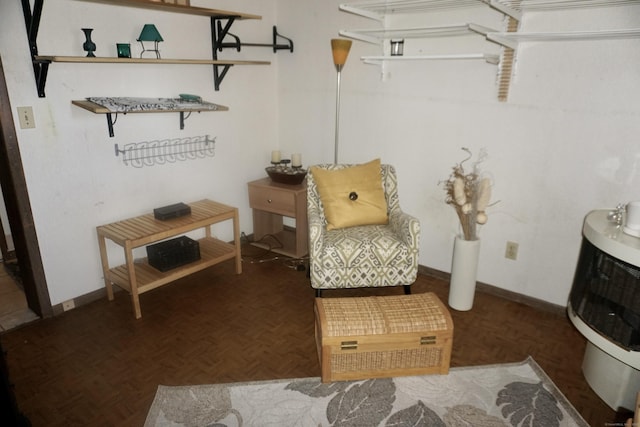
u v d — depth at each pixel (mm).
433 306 1991
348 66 3053
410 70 2773
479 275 2807
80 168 2422
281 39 3373
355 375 1947
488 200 2393
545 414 1770
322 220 2609
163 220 2615
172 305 2596
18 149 2150
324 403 1824
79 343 2217
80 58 2068
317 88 3281
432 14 2607
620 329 1650
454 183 2416
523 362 2094
